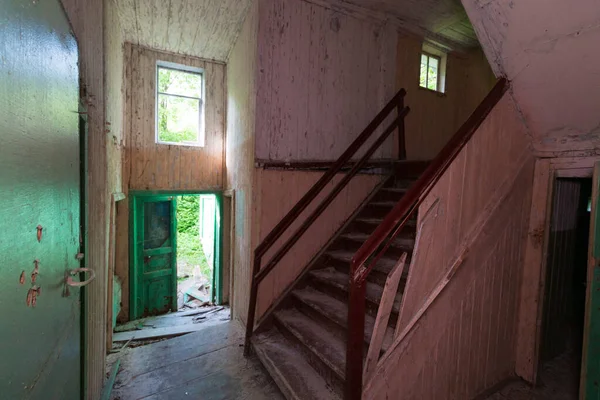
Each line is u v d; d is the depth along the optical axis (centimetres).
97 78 226
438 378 211
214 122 482
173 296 506
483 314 238
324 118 352
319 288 312
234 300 412
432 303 201
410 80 416
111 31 309
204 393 251
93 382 211
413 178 363
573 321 333
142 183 447
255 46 315
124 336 381
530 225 265
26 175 80
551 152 251
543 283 262
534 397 253
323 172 350
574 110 218
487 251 233
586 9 172
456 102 477
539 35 197
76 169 138
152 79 445
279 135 326
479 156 217
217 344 328
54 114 104
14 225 72
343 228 348
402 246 269
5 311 67
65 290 116
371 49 379
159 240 496
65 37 120
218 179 491
